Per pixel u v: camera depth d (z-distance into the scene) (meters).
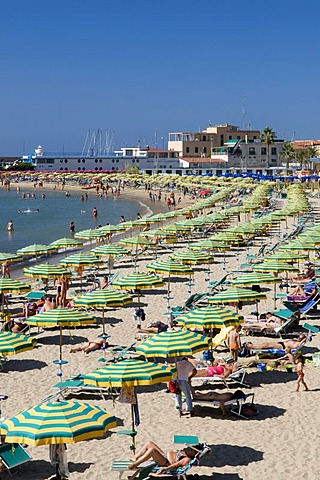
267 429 15.67
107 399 17.86
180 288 33.41
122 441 15.25
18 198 140.12
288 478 13.25
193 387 18.31
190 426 15.98
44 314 20.69
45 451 14.83
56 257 49.75
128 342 23.42
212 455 14.35
